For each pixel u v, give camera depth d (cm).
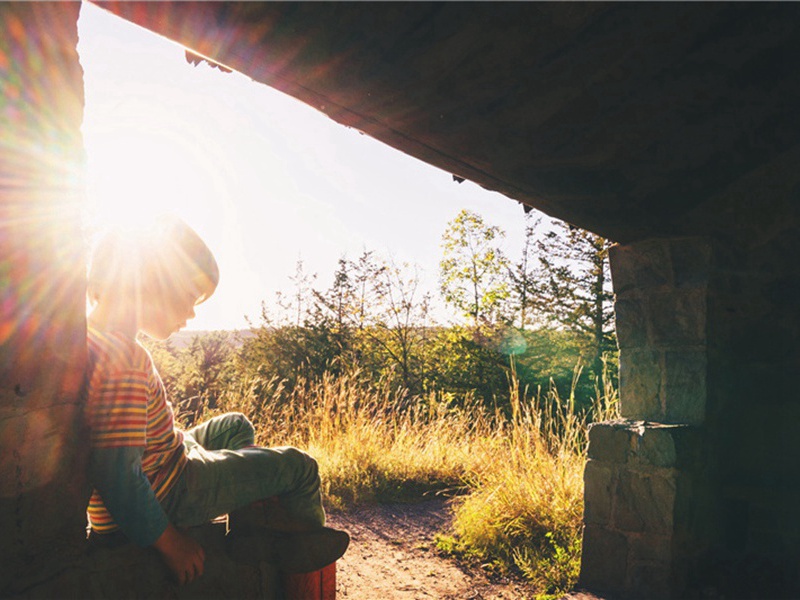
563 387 1288
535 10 193
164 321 168
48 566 134
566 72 224
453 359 1484
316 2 170
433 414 741
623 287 371
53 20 134
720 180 313
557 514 428
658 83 243
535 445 515
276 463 192
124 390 149
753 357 355
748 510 344
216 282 175
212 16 169
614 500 335
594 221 336
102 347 151
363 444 641
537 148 264
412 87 213
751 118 277
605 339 1463
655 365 354
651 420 351
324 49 189
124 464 145
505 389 1312
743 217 339
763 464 350
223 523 187
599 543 339
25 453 129
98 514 161
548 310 1505
